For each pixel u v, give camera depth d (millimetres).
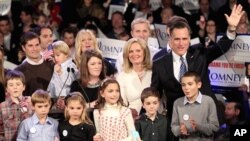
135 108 16422
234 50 17812
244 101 18047
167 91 16047
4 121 15820
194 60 15922
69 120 15500
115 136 15453
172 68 15891
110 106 15602
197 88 15555
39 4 26359
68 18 25984
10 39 24328
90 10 26031
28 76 17234
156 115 15703
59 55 17125
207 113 15633
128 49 16406
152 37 20156
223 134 16391
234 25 15922
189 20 24719
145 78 16516
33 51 17281
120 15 24453
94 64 16125
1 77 16609
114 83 15523
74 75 17031
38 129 15414
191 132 15539
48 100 15438
